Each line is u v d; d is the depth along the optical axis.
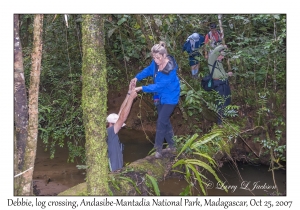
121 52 6.27
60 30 6.05
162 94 3.99
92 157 2.89
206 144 4.66
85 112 2.86
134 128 6.71
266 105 5.59
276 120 5.34
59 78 5.86
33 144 2.72
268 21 5.85
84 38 2.83
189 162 3.84
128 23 5.45
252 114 5.63
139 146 5.88
